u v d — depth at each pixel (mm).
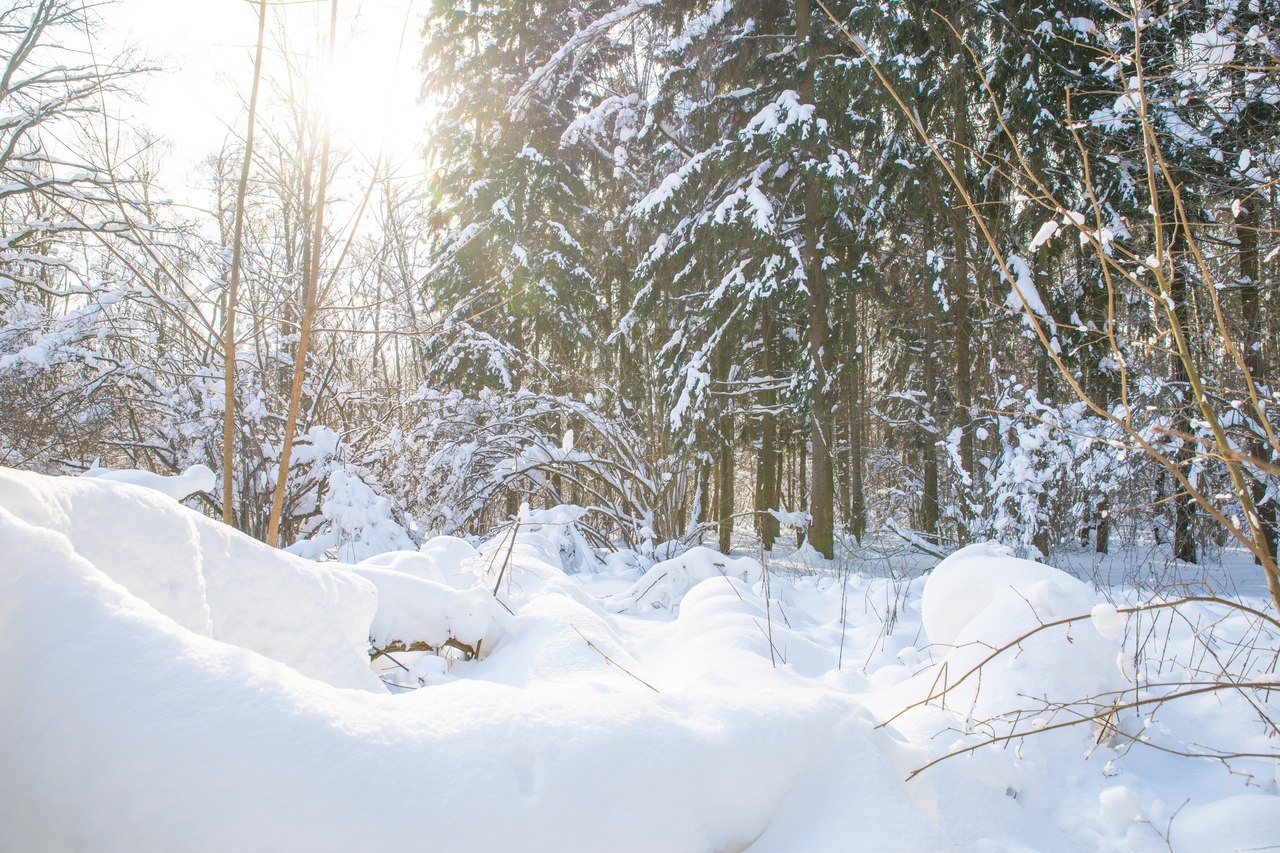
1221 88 5504
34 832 1208
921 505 18562
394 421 9383
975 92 12047
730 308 13375
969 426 12125
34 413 8297
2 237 10070
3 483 1566
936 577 3514
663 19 14633
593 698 1872
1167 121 6797
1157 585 3266
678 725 1846
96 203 9297
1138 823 2049
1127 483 8344
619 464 11508
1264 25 4789
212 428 7277
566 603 3709
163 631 1404
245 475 6938
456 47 16688
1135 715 2564
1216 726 2562
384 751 1444
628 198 15852
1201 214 7633
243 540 2207
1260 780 2229
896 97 2238
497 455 10945
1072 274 12961
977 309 12859
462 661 3391
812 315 13742
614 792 1610
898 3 12047
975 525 10828
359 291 7848
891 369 19422
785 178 13695
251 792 1255
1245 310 7691
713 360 13328
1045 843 2020
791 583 6863
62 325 8141
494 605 3434
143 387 8672
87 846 1192
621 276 16094
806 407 13133
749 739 1905
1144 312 7125
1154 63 5559
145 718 1255
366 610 2602
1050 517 9711
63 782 1209
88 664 1286
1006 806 2125
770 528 16938
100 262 11031
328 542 6305
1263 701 2504
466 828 1405
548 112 16219
